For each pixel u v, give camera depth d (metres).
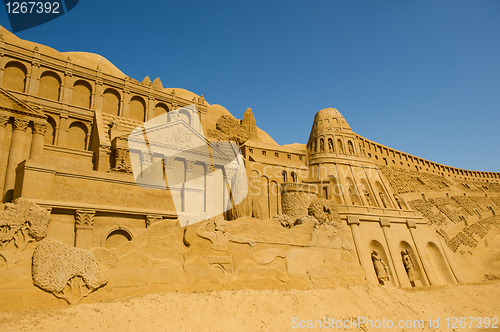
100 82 48.19
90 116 44.78
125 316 19.03
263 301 24.94
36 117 32.19
